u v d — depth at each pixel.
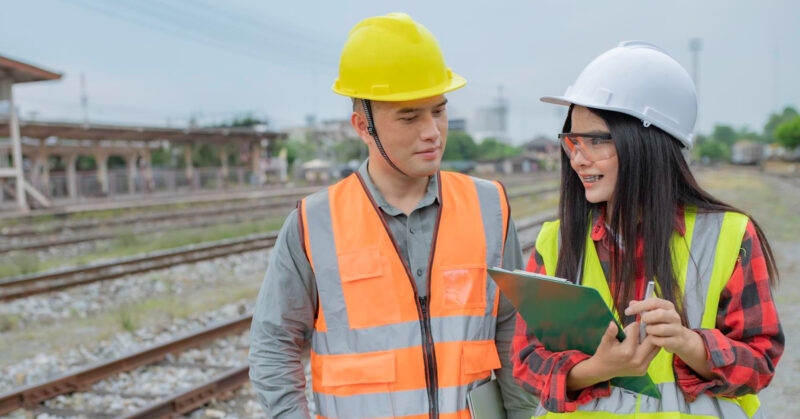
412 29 1.66
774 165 61.53
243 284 8.49
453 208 1.84
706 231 1.43
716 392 1.37
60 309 7.21
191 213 18.73
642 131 1.44
